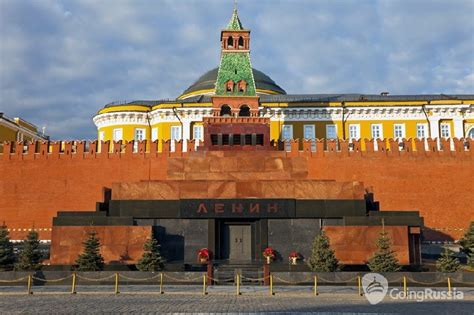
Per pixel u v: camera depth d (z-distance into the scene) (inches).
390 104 2145.7
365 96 2263.8
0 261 1043.3
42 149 1697.8
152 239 1077.8
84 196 1664.6
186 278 994.7
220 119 1483.8
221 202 1208.8
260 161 1375.5
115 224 1152.8
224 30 1594.5
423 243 1599.4
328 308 696.4
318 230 1203.9
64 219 1154.0
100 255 1072.8
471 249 1093.1
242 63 1574.8
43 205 1657.2
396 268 999.6
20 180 1675.7
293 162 1369.3
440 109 2137.1
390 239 1127.0
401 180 1663.4
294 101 2175.2
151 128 2196.1
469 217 1636.3
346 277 980.6
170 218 1206.3
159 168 1680.6
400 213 1196.5
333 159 1683.1
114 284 991.6
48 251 1380.4
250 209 1205.7
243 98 1533.0
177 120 2144.4
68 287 948.0
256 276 1027.9
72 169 1684.3
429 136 2121.1
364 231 1138.0
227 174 1359.5
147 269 1024.2
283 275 987.3
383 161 1676.9
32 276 978.7
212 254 1182.9
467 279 968.9
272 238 1200.2
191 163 1371.8
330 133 2143.2
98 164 1688.0
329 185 1250.6
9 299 792.3
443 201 1647.4
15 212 1652.3
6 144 1702.8
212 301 765.9
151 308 690.2
